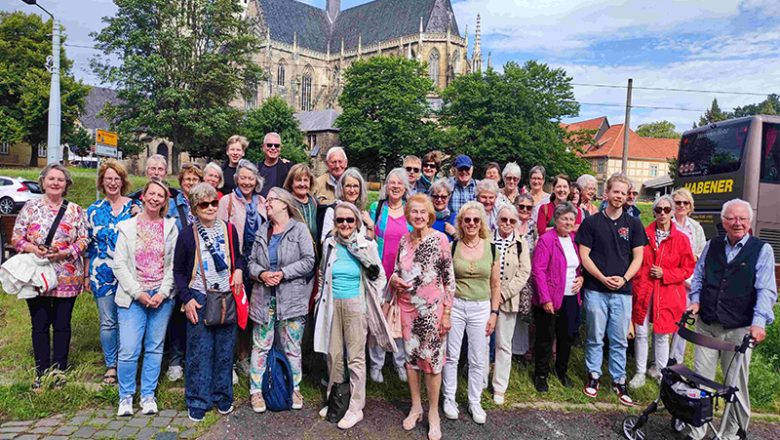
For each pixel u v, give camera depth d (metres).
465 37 69.94
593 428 4.71
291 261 4.66
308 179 5.28
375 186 56.88
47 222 4.79
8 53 41.84
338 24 82.12
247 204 5.34
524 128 43.62
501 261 5.18
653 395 5.46
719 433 4.34
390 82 51.34
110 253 4.91
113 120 41.78
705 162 12.32
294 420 4.57
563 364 5.69
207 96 42.06
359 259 4.48
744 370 4.46
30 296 4.76
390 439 4.30
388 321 4.61
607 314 5.36
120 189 5.04
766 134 10.85
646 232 5.73
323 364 5.79
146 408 4.54
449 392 4.76
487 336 4.84
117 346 5.09
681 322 4.67
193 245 4.48
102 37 39.41
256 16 72.44
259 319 4.67
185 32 42.50
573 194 6.86
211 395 4.68
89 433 4.17
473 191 6.39
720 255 4.55
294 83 72.81
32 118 40.59
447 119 48.78
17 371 5.26
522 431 4.59
